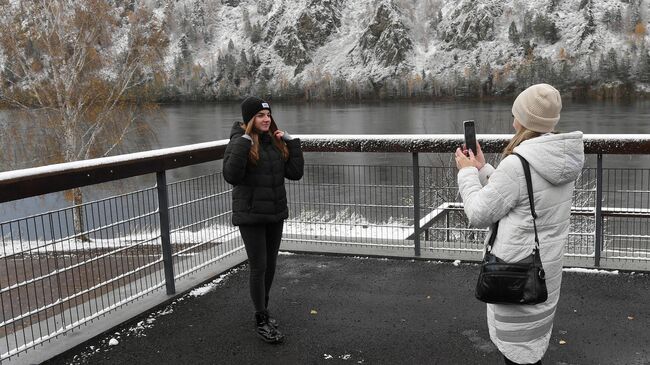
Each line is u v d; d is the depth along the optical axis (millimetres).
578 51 153500
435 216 5234
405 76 164125
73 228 3309
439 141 4238
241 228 3277
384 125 73312
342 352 3107
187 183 4172
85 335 3309
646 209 4258
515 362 2205
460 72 160125
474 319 3473
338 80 163625
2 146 19016
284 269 4527
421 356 3029
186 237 4148
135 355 3137
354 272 4402
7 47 18781
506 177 2090
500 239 2152
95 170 3172
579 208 4793
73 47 18891
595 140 3971
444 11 189250
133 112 20266
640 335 3172
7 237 2883
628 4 166125
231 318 3611
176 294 3943
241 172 3090
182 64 168000
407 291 3969
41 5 18891
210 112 99500
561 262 2170
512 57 160125
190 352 3158
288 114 101562
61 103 18703
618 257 4332
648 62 134500
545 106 2084
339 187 4934
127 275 3637
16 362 3004
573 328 3279
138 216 3695
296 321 3539
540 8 176375
